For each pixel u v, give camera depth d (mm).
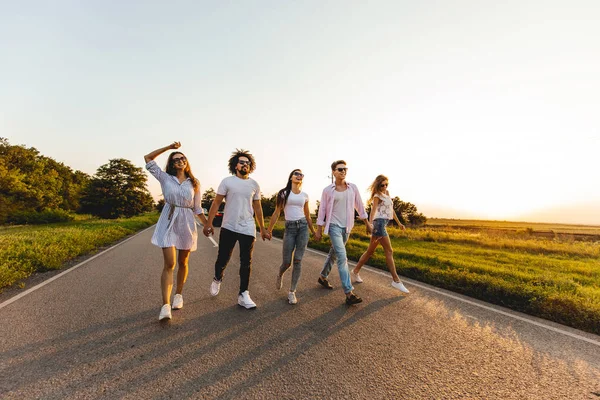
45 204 48781
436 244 13680
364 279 5449
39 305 3752
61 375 2158
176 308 3637
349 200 4340
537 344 2871
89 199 46906
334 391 2031
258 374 2221
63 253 7469
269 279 5297
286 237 4078
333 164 4383
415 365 2414
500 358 2570
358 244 10789
